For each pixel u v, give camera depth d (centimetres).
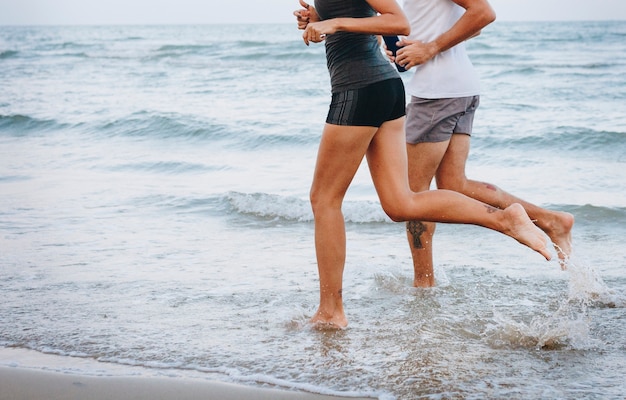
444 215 307
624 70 2139
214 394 264
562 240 381
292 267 446
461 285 402
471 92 368
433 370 280
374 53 304
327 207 321
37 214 612
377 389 264
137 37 6625
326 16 308
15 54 3653
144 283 412
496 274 425
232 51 3356
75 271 439
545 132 989
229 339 320
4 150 1033
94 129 1208
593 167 806
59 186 744
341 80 302
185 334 327
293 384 270
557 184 721
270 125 1160
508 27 6488
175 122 1166
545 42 3866
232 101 1563
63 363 296
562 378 271
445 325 334
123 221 589
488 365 285
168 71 2441
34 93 1862
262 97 1614
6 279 422
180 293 392
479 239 521
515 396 255
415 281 402
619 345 306
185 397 262
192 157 946
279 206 616
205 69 2472
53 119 1295
